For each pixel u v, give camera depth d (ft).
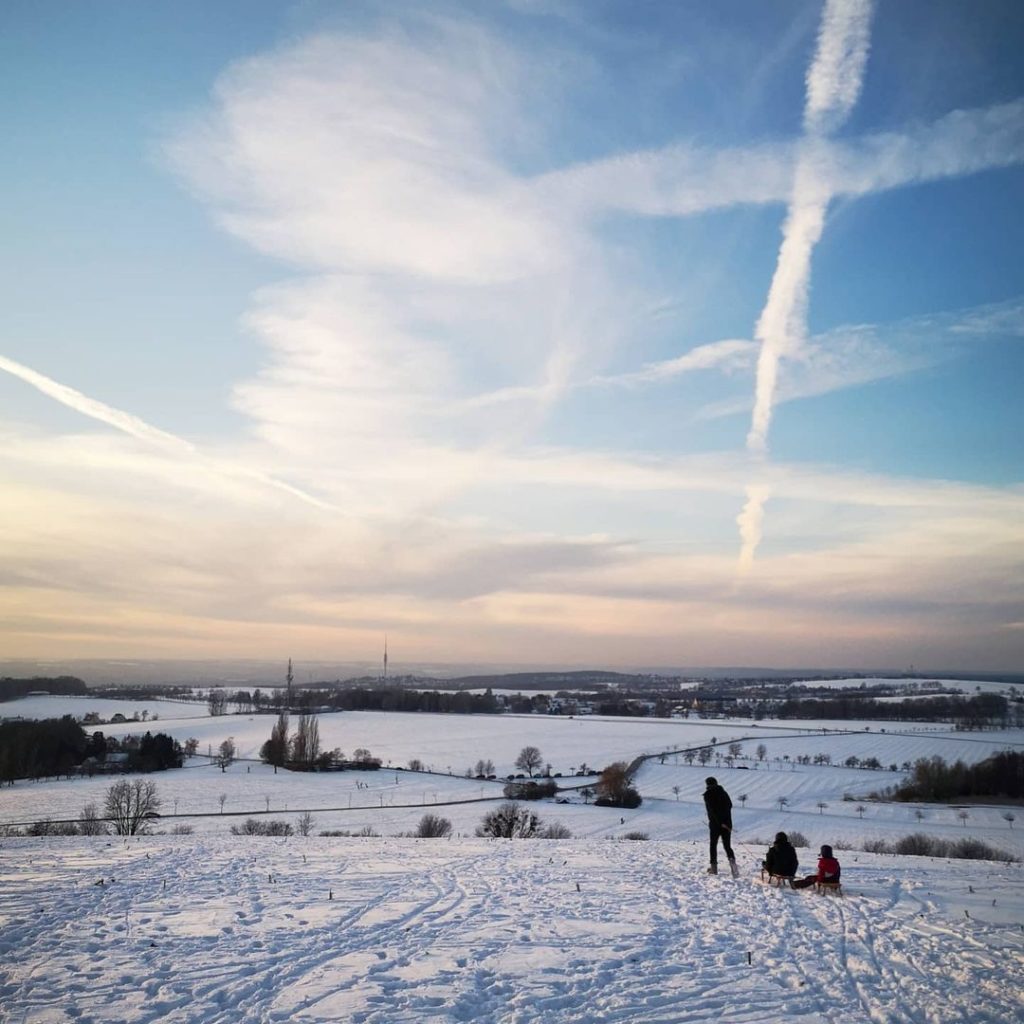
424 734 550.36
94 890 54.34
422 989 34.99
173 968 37.37
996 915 51.83
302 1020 31.17
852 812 273.95
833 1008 34.01
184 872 62.44
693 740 513.45
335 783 334.24
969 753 445.78
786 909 52.19
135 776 351.05
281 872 63.41
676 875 65.51
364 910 50.06
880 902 55.11
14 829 171.22
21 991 34.04
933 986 36.99
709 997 35.09
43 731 361.71
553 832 201.16
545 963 39.24
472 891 56.85
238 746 469.57
